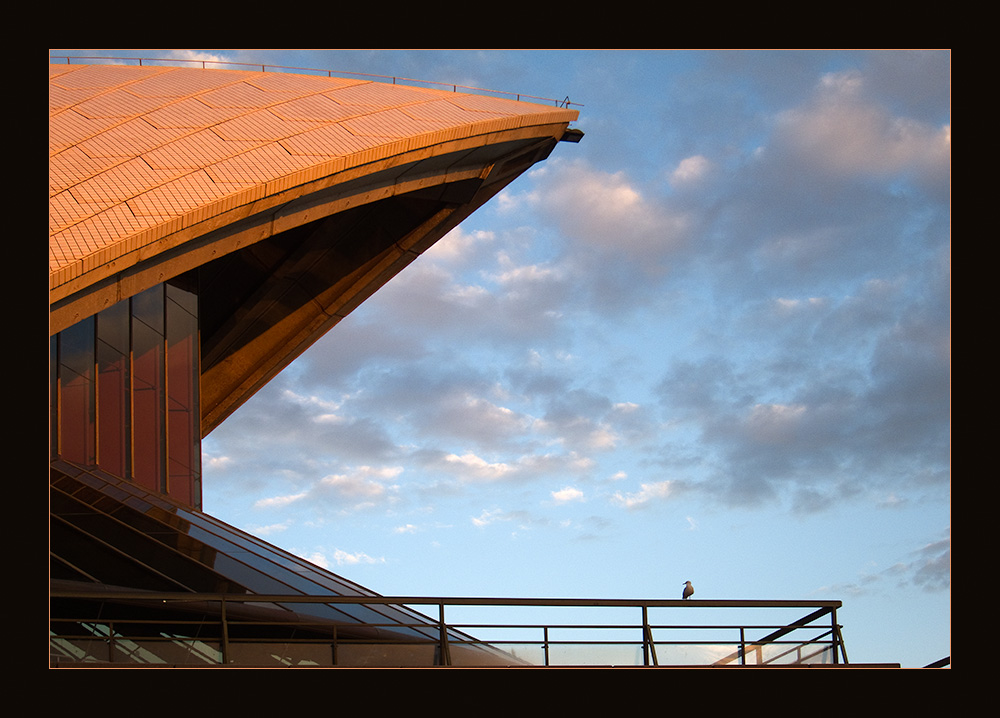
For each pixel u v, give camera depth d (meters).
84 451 22.02
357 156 23.34
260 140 22.83
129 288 19.72
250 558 18.12
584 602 13.55
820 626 13.71
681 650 13.43
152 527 18.59
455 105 27.97
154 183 20.31
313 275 30.94
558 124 31.05
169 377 25.28
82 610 13.85
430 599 13.45
